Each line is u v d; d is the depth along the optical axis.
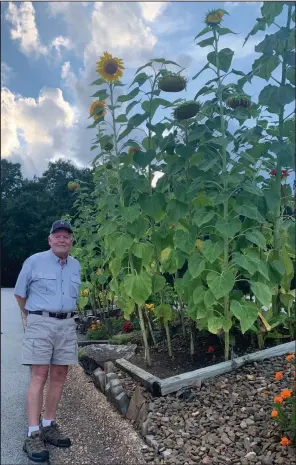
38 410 2.93
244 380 3.13
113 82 3.51
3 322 7.51
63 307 3.00
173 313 4.35
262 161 3.50
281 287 3.66
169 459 2.39
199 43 3.25
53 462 2.69
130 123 3.37
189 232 3.31
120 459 2.57
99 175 4.49
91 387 3.67
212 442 2.48
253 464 2.23
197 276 3.28
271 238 3.73
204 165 3.18
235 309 3.05
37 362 2.91
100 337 5.06
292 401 2.30
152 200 3.39
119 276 4.32
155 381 3.15
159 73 3.30
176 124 3.32
